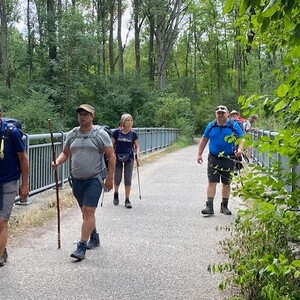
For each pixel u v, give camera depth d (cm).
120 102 3762
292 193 354
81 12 3631
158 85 4488
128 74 4191
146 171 1488
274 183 353
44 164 953
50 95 3362
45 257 541
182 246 596
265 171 365
